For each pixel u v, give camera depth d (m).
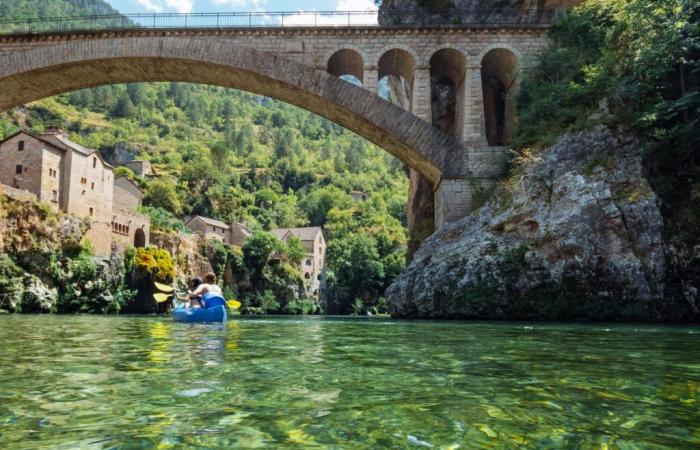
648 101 20.44
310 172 157.12
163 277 50.31
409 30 26.23
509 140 24.72
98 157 45.22
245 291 69.31
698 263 17.25
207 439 2.26
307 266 89.25
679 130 18.33
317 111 29.34
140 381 3.68
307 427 2.46
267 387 3.47
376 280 79.31
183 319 12.21
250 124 187.62
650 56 19.06
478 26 26.02
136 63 27.73
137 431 2.37
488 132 30.02
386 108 25.78
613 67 21.56
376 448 2.15
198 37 26.73
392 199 147.38
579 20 24.56
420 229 33.06
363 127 27.83
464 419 2.64
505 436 2.35
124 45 26.83
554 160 20.25
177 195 95.19
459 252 20.12
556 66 24.64
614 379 3.96
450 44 26.25
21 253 35.91
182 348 6.07
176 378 3.82
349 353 5.74
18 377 3.84
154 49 26.72
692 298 17.05
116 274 44.88
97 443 2.19
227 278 67.56
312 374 4.08
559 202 18.92
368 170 179.25
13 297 33.94
